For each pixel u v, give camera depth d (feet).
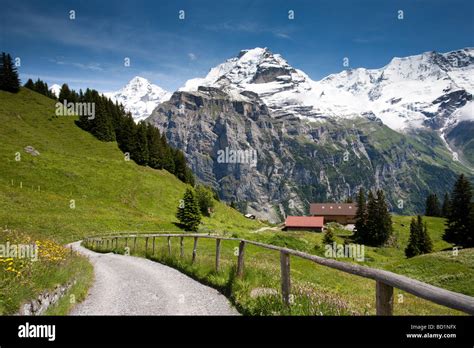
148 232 249.34
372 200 399.44
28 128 481.87
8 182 296.30
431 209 611.88
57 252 60.03
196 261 67.87
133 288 54.19
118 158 476.54
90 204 306.55
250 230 416.05
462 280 130.82
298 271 92.58
